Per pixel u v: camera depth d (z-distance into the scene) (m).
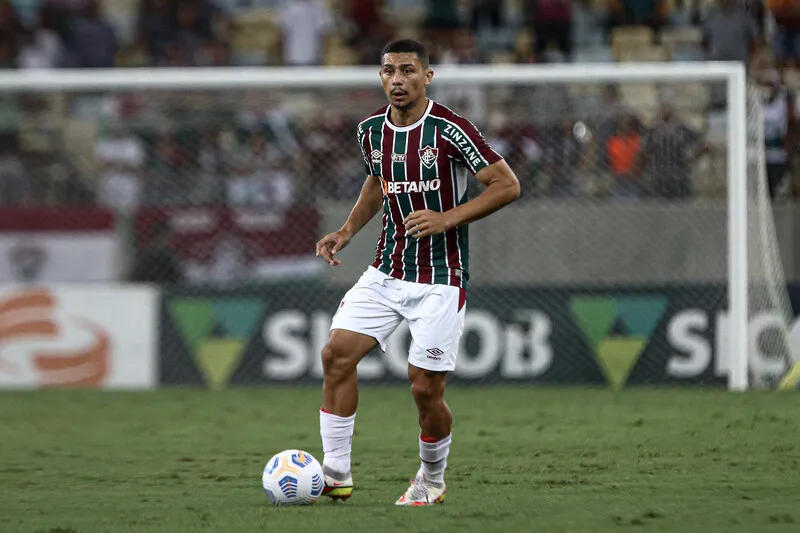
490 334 37.78
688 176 39.28
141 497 18.81
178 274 42.94
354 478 20.78
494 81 38.12
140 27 59.31
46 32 59.44
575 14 57.62
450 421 17.64
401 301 17.56
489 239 37.97
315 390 37.47
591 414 30.47
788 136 41.25
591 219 37.88
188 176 44.53
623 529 15.11
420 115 17.58
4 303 39.22
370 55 57.66
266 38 62.31
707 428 27.34
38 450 25.25
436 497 17.72
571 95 41.69
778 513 16.31
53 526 15.95
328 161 42.41
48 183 45.75
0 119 46.31
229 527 15.59
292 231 41.81
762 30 50.50
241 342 38.69
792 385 37.00
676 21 56.06
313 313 38.53
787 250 39.97
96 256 43.34
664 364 37.41
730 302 36.53
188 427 29.12
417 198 17.62
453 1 58.53
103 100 45.84
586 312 37.69
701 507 16.95
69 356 39.06
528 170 39.69
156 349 39.00
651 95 45.94
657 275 37.69
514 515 16.33
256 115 43.94
